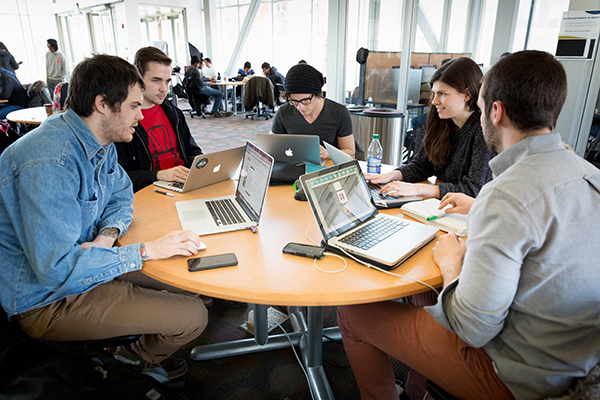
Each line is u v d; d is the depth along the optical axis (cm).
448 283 95
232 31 1233
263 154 137
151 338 135
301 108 229
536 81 79
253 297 95
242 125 759
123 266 109
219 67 1222
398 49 455
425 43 468
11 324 114
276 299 94
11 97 529
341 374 167
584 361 77
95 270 106
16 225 104
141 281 149
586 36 375
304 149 183
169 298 131
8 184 104
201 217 141
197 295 152
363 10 479
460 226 126
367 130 411
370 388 127
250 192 144
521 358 84
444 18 479
